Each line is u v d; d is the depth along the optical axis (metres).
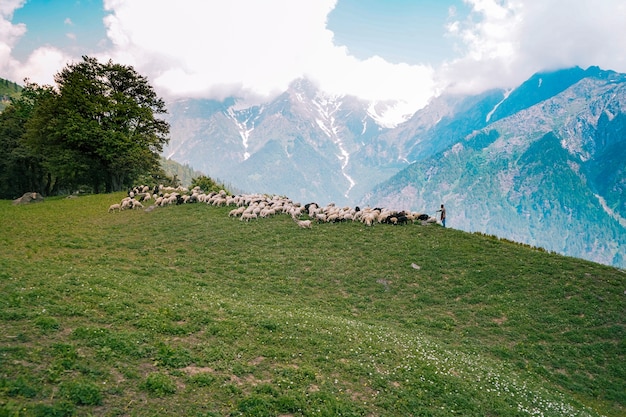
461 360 21.12
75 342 14.24
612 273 34.47
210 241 37.75
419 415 14.95
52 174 90.75
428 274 34.44
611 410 21.33
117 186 80.38
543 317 28.98
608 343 26.42
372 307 29.19
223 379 14.37
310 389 14.98
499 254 37.97
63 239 33.44
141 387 12.82
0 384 11.16
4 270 20.56
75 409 11.20
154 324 17.03
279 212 48.84
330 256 36.84
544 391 20.52
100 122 72.56
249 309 21.50
